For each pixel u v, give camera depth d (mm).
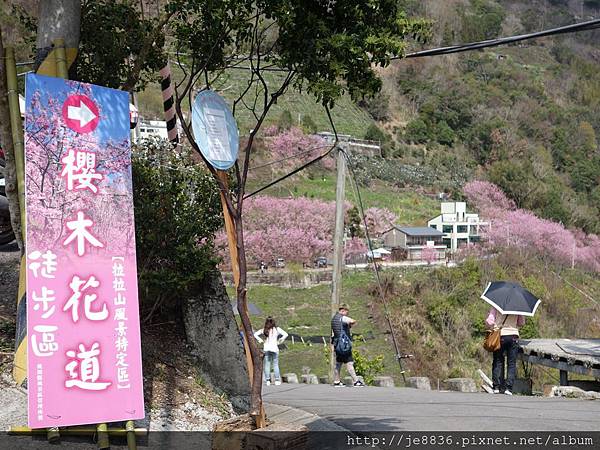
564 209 62375
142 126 36656
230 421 5922
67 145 5449
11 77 6023
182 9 6312
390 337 35062
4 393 5879
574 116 88625
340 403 9133
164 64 8305
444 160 72375
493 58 96688
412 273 41875
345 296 38375
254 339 5969
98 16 7875
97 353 5301
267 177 51875
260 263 42906
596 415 7691
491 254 46719
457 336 36062
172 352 7176
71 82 5559
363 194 59688
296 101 68688
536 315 39312
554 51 111062
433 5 96500
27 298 5066
